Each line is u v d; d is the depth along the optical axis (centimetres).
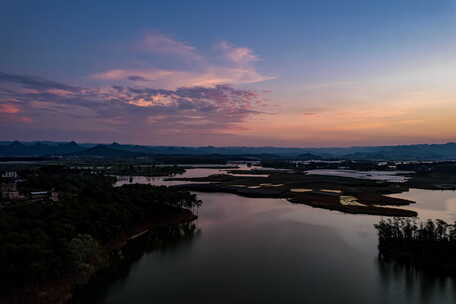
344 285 8350
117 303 7344
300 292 7950
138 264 9744
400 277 8838
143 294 7788
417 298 7725
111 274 8981
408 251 10081
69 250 8019
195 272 9119
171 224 14425
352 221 15325
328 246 11412
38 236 7956
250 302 7456
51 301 7081
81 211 11044
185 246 11431
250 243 11756
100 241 10481
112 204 12731
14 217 9319
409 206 19438
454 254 9469
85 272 8050
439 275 8981
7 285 6969
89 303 7319
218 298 7625
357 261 9994
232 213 17375
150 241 12062
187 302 7425
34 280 7250
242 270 9269
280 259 10119
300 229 13800
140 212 13638
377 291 8038
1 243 7294
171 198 15825
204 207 19250
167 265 9644
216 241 12031
